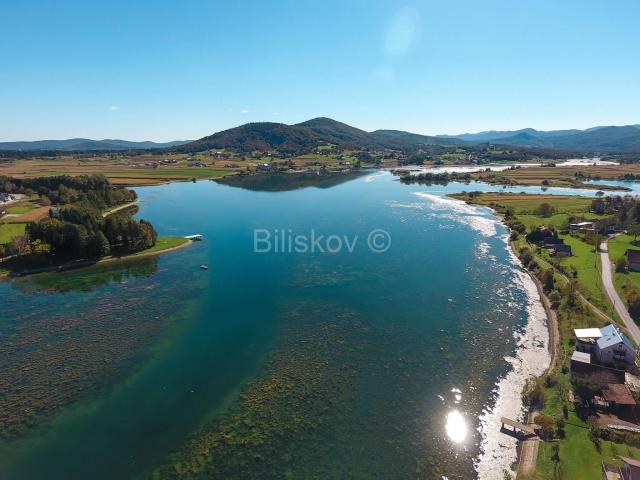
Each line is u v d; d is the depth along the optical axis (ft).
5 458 126.62
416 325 203.41
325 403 148.77
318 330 200.23
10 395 154.30
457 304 226.58
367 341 189.47
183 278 273.75
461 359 174.09
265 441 132.26
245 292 247.70
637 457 115.14
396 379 161.58
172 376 165.78
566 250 302.25
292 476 119.44
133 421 141.69
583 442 122.72
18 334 199.82
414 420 139.44
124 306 231.09
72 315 220.23
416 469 120.37
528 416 139.54
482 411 142.72
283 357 178.19
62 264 302.25
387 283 256.93
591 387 138.62
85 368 171.42
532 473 113.29
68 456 127.44
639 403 135.13
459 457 123.85
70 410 146.92
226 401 151.12
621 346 158.51
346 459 124.67
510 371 164.96
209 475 120.78
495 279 263.08
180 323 209.97
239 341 191.62
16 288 260.42
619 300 216.95
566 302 216.13
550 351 178.50
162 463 125.18
